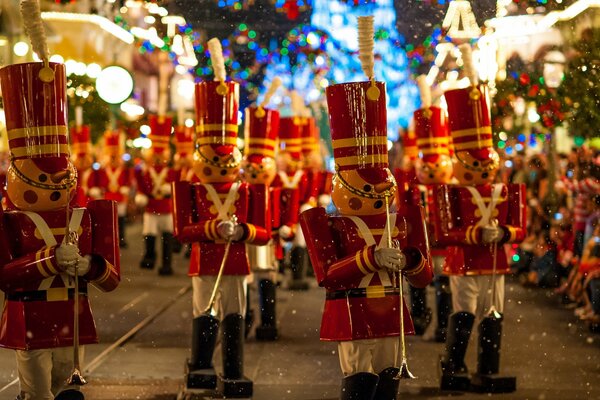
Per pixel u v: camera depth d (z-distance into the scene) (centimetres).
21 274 722
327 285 786
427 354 1260
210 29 2584
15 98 736
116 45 2741
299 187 1673
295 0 1847
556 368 1153
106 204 765
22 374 752
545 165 1812
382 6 2052
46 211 745
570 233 1706
